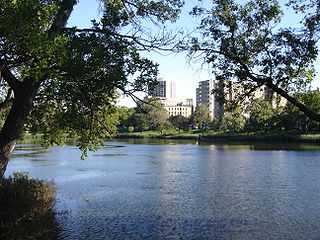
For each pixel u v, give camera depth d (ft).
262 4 26.68
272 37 26.03
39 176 90.12
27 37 19.71
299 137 244.22
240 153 168.35
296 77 26.17
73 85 28.43
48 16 21.20
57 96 29.50
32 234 36.50
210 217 51.78
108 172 99.81
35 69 21.21
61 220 48.16
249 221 49.90
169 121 426.10
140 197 65.67
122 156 152.56
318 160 132.16
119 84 27.91
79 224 46.57
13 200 37.83
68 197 64.39
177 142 295.69
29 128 43.57
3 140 28.58
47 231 40.63
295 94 27.43
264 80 25.75
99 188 74.13
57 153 161.07
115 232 43.78
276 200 63.93
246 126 295.69
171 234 43.47
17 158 135.44
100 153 168.66
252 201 63.21
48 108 41.27
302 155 151.74
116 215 52.08
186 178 90.17
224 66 27.12
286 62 25.02
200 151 184.96
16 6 18.94
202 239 41.78
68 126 38.19
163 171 103.45
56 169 104.58
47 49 20.30
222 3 27.20
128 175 94.43
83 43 26.05
